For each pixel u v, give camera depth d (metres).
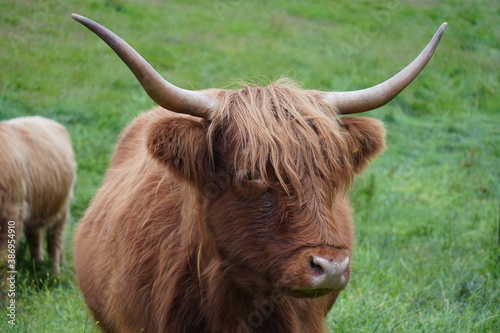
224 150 3.25
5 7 13.25
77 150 9.96
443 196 9.40
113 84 11.82
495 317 5.29
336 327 5.17
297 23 16.12
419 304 5.89
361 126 3.47
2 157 6.81
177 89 3.18
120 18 14.38
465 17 16.86
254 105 3.23
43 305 5.78
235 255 3.25
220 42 14.37
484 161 10.80
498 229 7.47
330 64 14.05
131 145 4.81
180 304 3.55
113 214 3.99
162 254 3.58
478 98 13.62
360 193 9.00
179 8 15.84
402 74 3.45
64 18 13.58
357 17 16.69
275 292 3.27
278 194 3.09
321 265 2.90
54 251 7.91
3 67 11.47
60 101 11.02
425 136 12.00
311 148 3.10
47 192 7.66
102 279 3.99
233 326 3.55
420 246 7.39
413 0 17.67
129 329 3.73
